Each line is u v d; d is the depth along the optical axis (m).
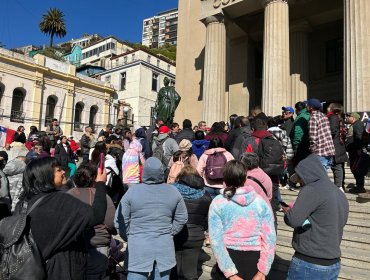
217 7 14.27
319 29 16.14
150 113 40.09
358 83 9.59
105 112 36.69
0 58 27.98
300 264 2.71
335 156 6.52
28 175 2.60
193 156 6.17
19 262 2.14
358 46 9.75
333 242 2.67
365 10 9.83
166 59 48.12
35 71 30.39
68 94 33.06
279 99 11.36
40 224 2.30
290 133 6.95
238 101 17.08
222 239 2.81
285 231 5.59
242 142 5.91
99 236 3.51
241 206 2.85
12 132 11.05
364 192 6.55
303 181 2.82
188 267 4.05
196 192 4.09
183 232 3.97
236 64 17.50
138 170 6.89
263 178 4.00
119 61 46.94
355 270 4.38
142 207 3.32
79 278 2.50
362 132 6.70
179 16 19.92
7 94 28.55
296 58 14.62
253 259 2.77
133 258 3.23
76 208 2.43
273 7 12.04
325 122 6.02
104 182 3.37
